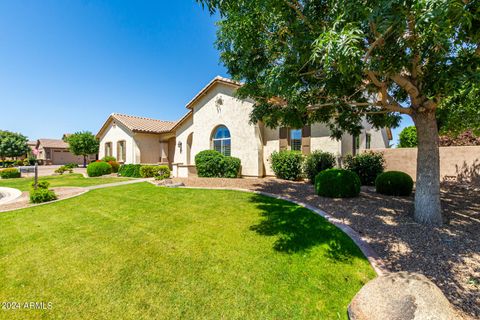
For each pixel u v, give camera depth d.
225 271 3.85
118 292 3.36
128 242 5.08
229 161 14.41
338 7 3.31
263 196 9.05
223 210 7.33
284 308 2.97
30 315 2.93
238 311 2.94
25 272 3.93
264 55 5.81
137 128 22.78
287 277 3.63
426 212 5.59
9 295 3.32
